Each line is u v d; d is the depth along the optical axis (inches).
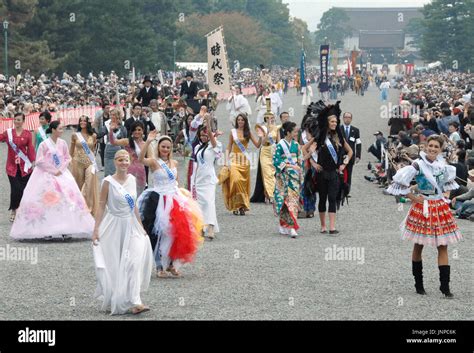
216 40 1656.0
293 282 647.8
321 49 3112.7
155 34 5108.3
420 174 607.5
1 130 1923.0
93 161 935.0
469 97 2151.8
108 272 561.6
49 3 3941.9
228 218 978.7
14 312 563.2
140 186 910.4
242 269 693.9
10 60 3612.2
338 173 870.4
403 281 652.1
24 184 953.5
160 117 1460.4
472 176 1002.1
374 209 1048.2
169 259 658.8
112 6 4264.3
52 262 722.8
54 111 2176.4
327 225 930.1
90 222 847.7
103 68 4170.8
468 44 6515.8
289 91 5310.0
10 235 837.8
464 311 565.9
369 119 2743.6
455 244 804.6
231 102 1812.3
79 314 557.3
